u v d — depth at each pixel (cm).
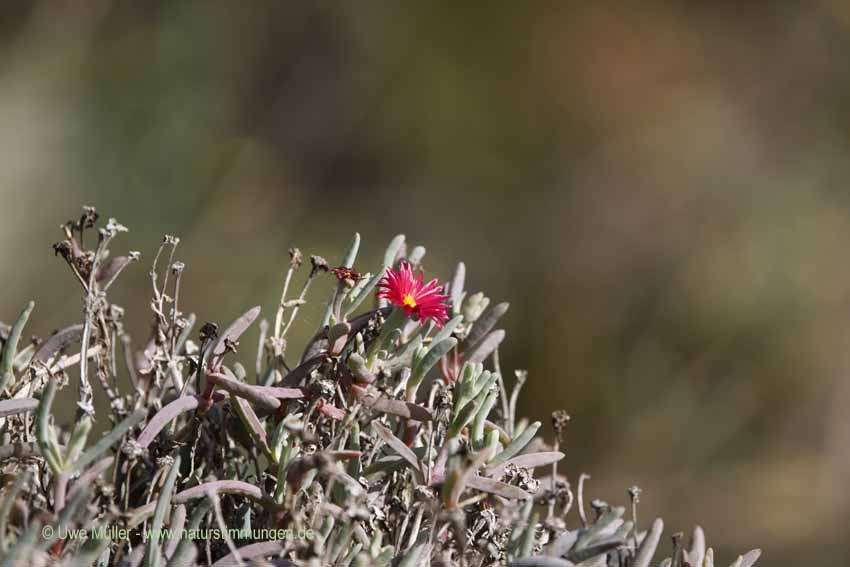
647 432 1259
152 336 251
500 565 213
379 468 224
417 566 205
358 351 229
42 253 1155
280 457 215
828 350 1279
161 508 194
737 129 1462
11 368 221
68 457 195
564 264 1388
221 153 1337
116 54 1329
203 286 1210
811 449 1237
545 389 1316
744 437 1252
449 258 1385
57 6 1312
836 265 1340
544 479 259
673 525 1201
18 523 197
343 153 1420
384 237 1390
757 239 1363
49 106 1254
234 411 230
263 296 1225
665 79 1483
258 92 1409
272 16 1424
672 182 1425
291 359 798
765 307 1306
